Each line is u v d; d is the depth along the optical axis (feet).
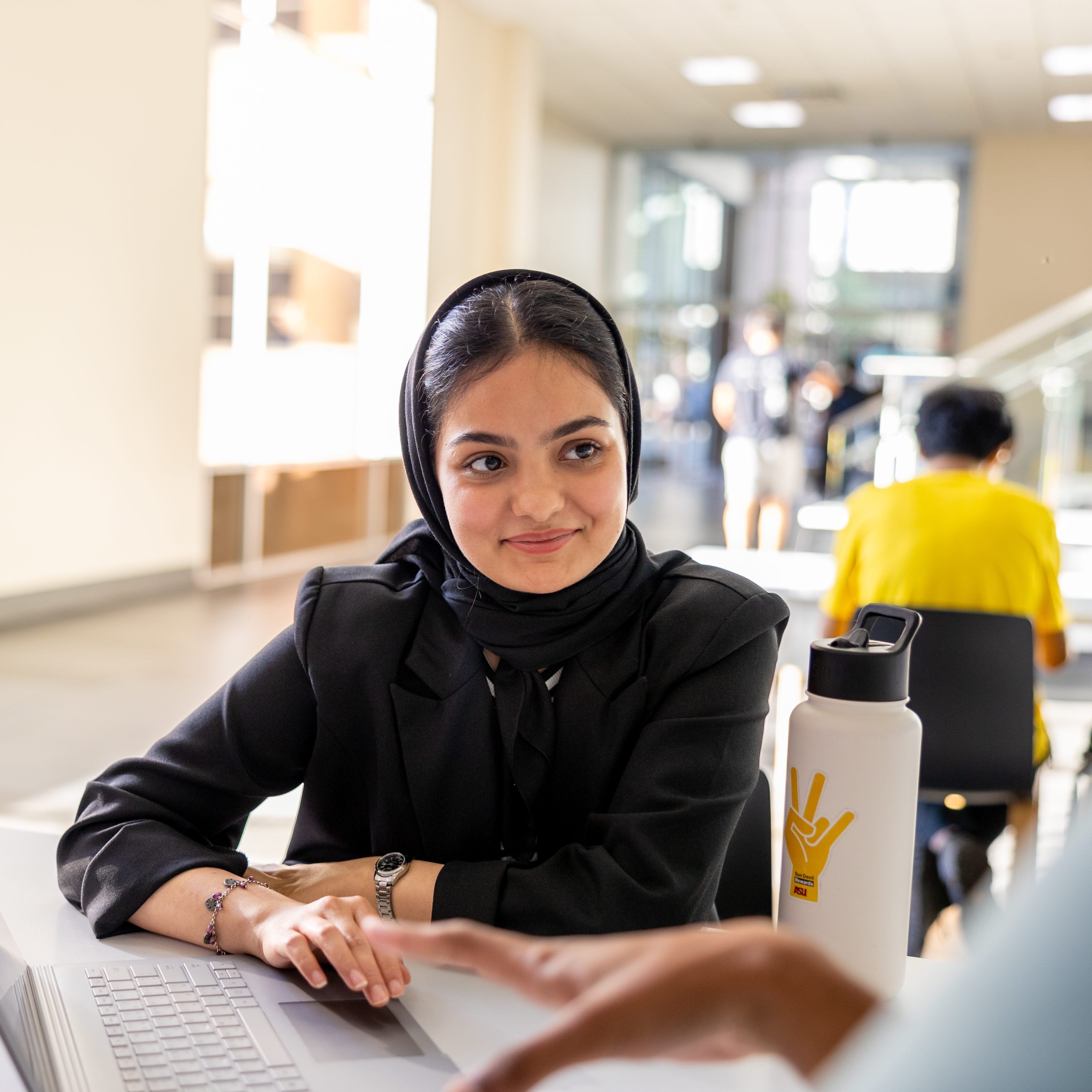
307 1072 2.22
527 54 32.53
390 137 28.43
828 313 45.01
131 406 20.99
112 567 20.90
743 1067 2.24
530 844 3.34
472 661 3.32
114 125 20.02
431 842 3.34
